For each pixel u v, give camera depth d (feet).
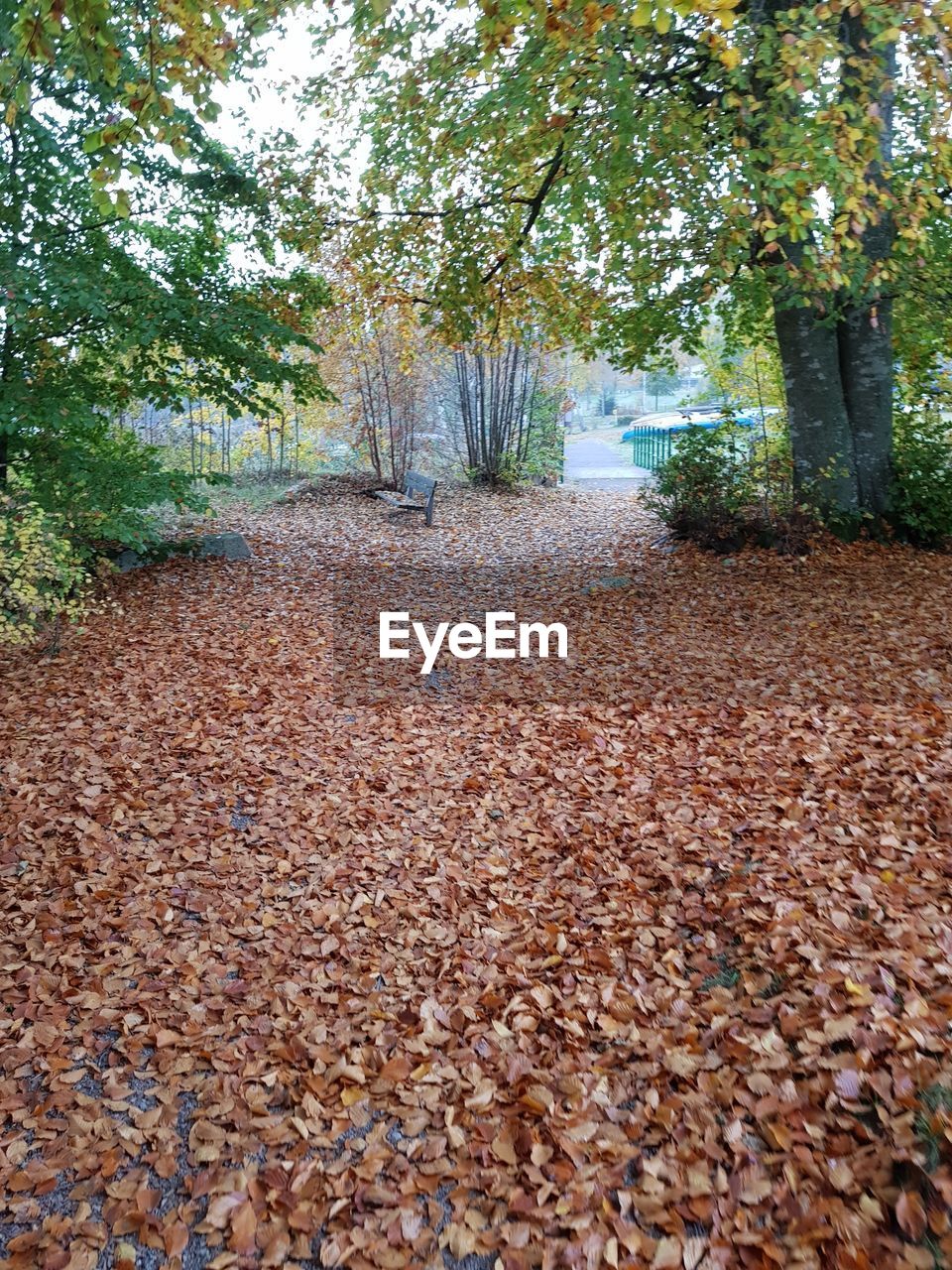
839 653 24.76
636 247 29.43
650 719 21.86
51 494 30.50
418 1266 8.57
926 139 29.09
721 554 38.22
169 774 19.44
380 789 19.27
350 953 13.93
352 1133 10.40
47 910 14.56
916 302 35.09
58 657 26.61
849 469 35.94
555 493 65.46
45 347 31.68
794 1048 10.52
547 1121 10.27
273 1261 8.70
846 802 16.34
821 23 25.41
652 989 12.50
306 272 37.37
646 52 27.25
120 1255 8.77
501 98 27.53
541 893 15.30
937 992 10.61
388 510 54.75
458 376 68.23
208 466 64.54
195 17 17.34
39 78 28.35
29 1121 10.49
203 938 14.23
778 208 24.98
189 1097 10.99
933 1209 7.84
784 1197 8.57
